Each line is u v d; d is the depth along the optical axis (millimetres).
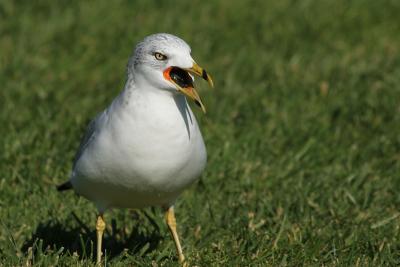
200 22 18391
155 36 8273
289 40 17766
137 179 8398
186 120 8328
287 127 13438
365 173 11898
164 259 9625
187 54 8141
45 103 14227
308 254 9586
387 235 10133
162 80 8094
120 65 16281
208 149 12594
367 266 9258
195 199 11156
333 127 13680
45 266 9102
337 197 11227
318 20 18750
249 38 17719
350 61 16562
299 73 15984
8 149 12289
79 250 9906
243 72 15984
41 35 17516
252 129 13336
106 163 8359
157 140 8188
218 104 14359
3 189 11148
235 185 11555
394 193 11344
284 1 19859
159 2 19516
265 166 12094
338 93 14945
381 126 13562
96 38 17406
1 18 18344
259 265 9336
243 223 10383
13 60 16078
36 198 10977
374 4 19703
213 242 10008
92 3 19281
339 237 10008
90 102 14383
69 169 11875
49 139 12680
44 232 10188
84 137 9125
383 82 15281
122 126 8219
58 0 19328
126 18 18594
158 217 10500
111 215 10773
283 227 10188
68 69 15953
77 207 10836
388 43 17625
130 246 9992
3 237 10039
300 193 11227
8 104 14023
